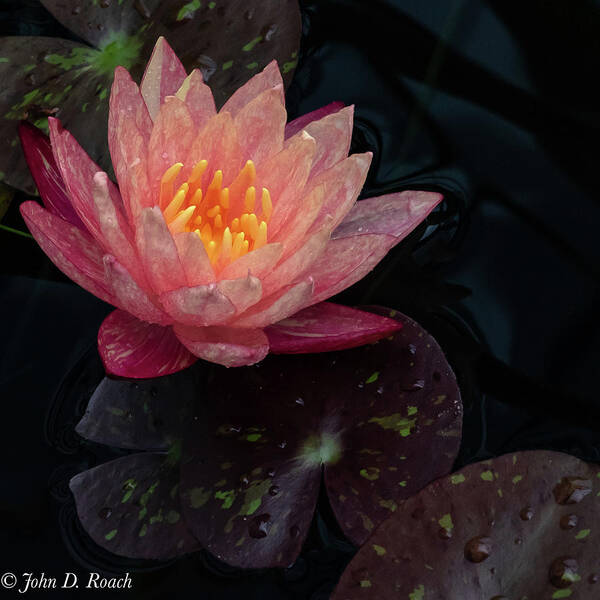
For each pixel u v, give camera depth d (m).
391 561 0.71
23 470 0.74
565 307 0.79
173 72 0.76
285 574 0.73
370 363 0.75
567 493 0.72
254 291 0.72
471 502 0.72
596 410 0.77
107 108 0.79
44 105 0.78
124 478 0.73
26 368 0.76
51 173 0.76
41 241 0.73
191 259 0.72
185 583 0.73
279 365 0.75
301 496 0.74
